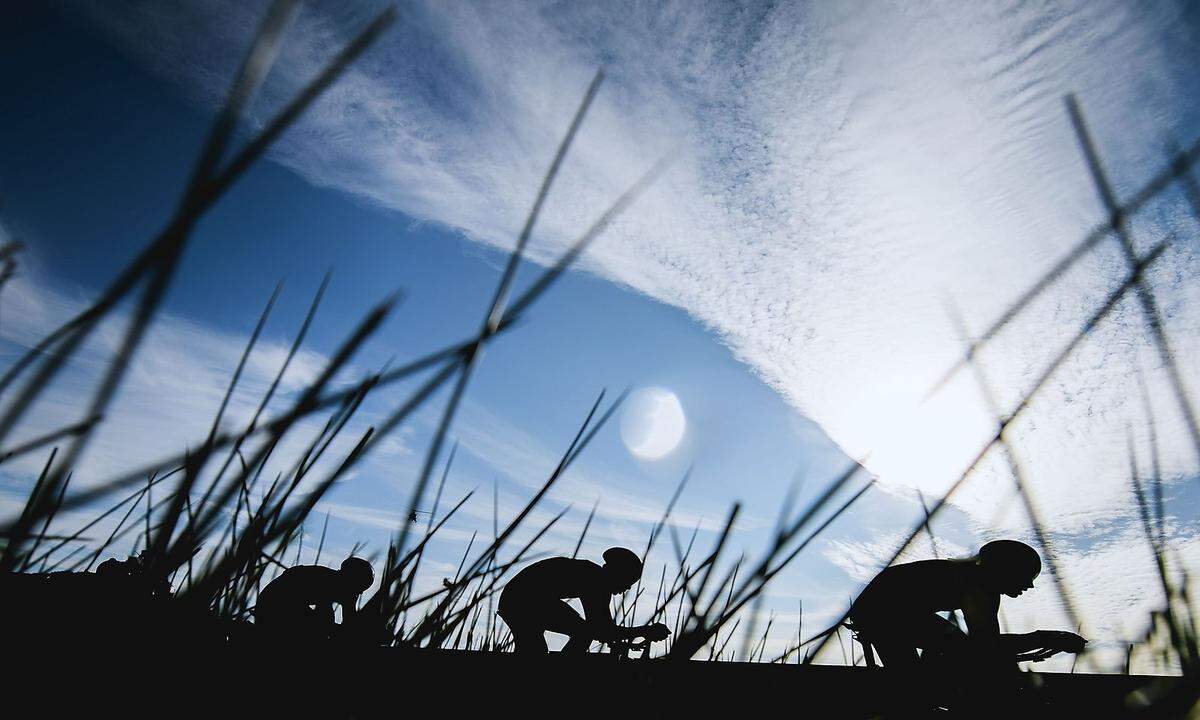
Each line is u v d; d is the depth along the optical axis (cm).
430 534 111
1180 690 92
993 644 223
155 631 102
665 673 138
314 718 119
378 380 70
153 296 41
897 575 286
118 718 106
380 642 113
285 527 80
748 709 153
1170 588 94
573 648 335
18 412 48
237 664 124
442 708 156
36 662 103
